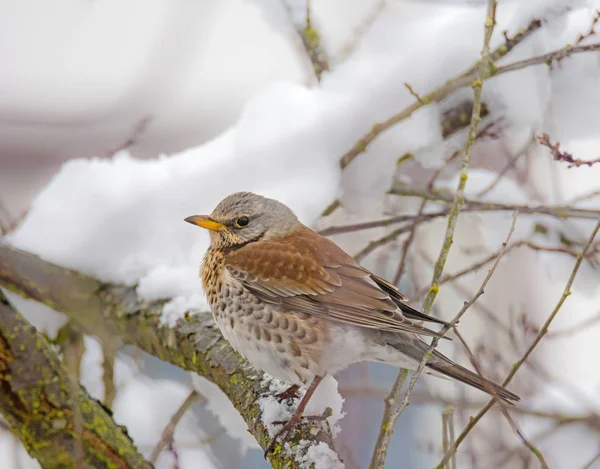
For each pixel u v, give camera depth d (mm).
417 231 13234
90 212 10914
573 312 15680
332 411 8625
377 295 8922
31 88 20438
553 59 10312
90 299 10539
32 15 21469
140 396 12922
